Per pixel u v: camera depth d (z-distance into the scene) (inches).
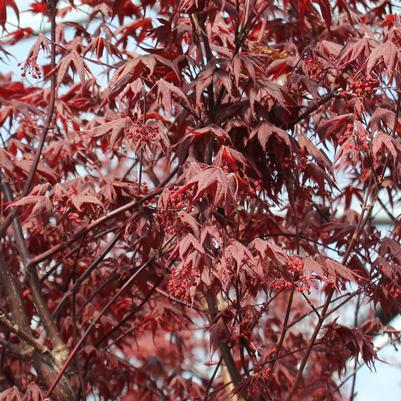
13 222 269.9
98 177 291.7
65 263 292.2
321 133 249.1
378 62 211.2
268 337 307.7
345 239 254.1
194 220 210.5
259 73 238.1
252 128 229.9
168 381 318.7
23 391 279.7
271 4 234.7
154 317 290.0
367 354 252.7
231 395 253.3
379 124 219.1
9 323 240.1
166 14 262.2
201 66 242.2
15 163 266.4
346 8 260.2
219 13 274.2
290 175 237.1
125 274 266.8
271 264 215.2
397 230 261.4
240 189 226.7
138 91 217.8
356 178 297.7
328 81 248.5
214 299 265.9
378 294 238.1
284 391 301.4
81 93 283.7
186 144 228.4
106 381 297.6
